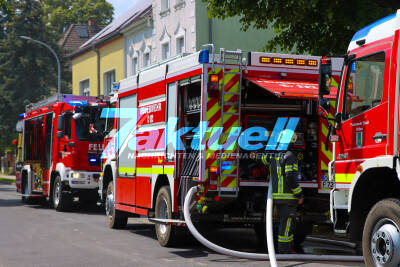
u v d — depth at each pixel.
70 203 21.08
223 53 10.98
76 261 10.60
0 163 60.19
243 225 12.12
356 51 8.84
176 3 33.41
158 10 35.62
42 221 17.70
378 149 8.11
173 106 12.09
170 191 12.02
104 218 18.80
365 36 8.73
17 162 26.56
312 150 11.81
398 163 7.65
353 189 8.62
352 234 8.75
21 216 19.28
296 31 16.89
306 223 11.78
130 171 14.38
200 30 30.97
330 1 14.48
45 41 53.12
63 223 17.17
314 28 16.75
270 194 10.39
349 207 8.67
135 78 14.41
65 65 54.38
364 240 8.30
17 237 13.98
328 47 16.31
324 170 11.70
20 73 51.94
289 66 11.59
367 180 8.66
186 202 10.99
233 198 11.08
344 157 8.91
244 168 11.51
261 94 11.64
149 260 10.65
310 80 11.73
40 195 23.16
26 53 52.31
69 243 12.98
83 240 13.48
